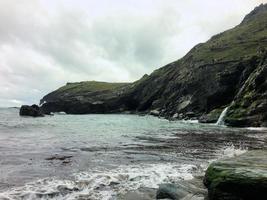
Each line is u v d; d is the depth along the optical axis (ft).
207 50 526.16
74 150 92.84
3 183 52.19
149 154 87.45
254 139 130.82
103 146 103.91
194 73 428.15
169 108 428.56
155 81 529.04
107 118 369.30
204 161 77.00
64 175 58.95
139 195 48.26
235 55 453.99
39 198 44.78
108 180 55.52
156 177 58.85
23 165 67.97
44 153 85.51
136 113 517.96
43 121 291.99
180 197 44.24
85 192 48.55
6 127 197.16
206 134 156.25
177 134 155.63
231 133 163.02
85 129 188.24
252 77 273.13
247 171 41.14
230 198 39.93
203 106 375.86
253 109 238.89
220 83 344.49
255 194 38.99
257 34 556.92
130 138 133.39
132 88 585.63
